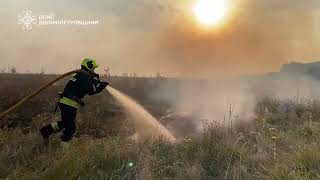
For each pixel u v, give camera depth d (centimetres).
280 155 599
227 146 633
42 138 698
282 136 720
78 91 695
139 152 598
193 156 614
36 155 623
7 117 851
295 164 534
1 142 654
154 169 549
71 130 683
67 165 504
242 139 698
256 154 607
